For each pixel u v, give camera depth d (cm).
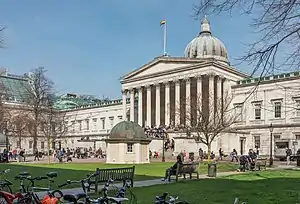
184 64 9012
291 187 2369
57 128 11156
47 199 1040
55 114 10231
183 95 9319
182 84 9369
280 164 5369
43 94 8688
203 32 10544
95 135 12156
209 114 6731
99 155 8606
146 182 2714
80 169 4194
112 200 959
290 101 7550
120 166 4769
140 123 9969
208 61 8444
